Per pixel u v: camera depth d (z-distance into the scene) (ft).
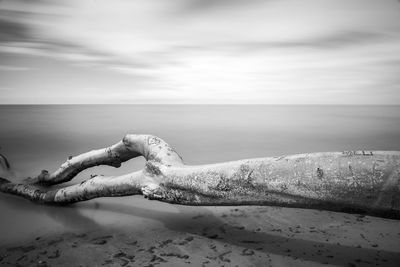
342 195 7.28
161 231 12.67
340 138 50.19
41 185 18.99
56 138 47.62
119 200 17.65
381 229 12.40
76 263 9.96
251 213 14.82
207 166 10.29
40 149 36.76
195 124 86.69
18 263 10.09
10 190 18.58
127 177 12.83
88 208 16.12
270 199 8.70
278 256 10.14
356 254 10.16
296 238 11.65
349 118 131.44
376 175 6.75
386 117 141.08
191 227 13.11
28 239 12.04
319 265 9.46
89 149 37.11
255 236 11.96
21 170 25.91
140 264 9.77
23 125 76.02
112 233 12.53
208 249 10.81
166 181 10.98
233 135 55.11
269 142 45.09
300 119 120.88
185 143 43.91
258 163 8.94
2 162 24.54
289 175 8.16
